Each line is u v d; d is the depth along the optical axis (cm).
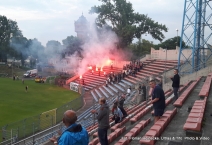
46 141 1656
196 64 2656
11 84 5309
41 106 3225
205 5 2697
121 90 3438
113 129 1194
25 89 4697
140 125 1025
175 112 1125
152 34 5959
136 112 1505
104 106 832
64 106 2492
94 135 1241
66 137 414
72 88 4900
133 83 3516
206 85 1521
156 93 945
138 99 2178
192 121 809
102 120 830
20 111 2877
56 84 5644
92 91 4441
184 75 2559
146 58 4784
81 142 422
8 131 1795
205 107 1037
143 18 5831
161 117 984
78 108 2962
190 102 1344
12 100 3541
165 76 2686
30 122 2166
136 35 5991
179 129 899
